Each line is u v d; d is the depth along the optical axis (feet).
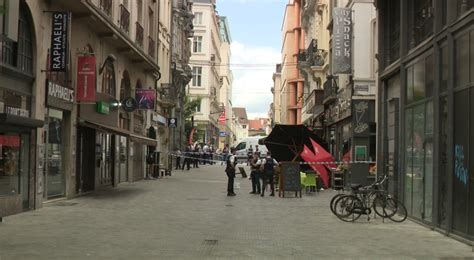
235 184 88.69
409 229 41.39
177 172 124.77
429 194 42.55
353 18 84.12
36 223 40.78
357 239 36.42
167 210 51.01
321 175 76.95
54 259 28.09
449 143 37.42
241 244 33.71
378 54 59.62
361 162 76.64
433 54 41.55
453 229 37.06
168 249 31.53
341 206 46.37
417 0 47.47
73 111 59.77
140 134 98.48
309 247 33.14
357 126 82.23
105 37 70.85
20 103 46.96
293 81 238.48
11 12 37.14
